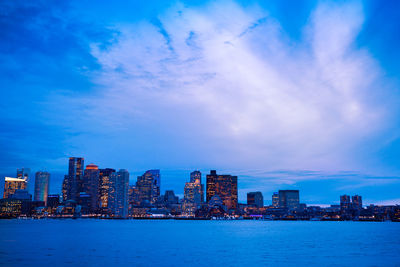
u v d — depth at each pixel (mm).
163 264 67062
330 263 68312
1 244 110312
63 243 115250
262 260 72750
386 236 167500
